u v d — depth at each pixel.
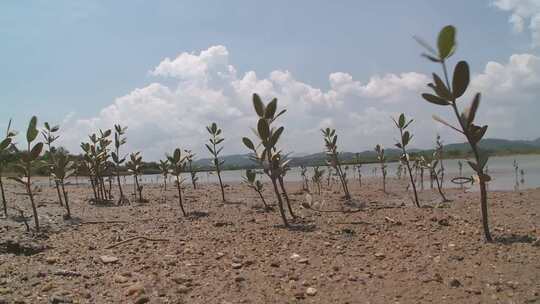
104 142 11.95
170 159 9.45
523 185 13.91
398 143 9.79
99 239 6.72
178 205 11.20
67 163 9.12
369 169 31.20
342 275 4.68
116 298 4.01
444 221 7.16
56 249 5.96
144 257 5.50
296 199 12.02
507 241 5.63
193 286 4.39
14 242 5.77
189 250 5.84
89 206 10.87
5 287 4.13
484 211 5.74
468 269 4.63
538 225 6.73
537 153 51.06
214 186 18.09
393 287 4.23
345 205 10.45
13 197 12.45
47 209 10.03
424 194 12.55
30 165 7.66
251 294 4.16
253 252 5.77
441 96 5.49
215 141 12.04
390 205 10.21
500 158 44.16
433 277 4.41
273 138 7.50
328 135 11.95
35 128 7.61
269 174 7.74
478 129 5.54
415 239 6.16
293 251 5.79
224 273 4.82
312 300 4.00
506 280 4.20
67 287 4.23
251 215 9.15
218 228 7.62
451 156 37.09
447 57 5.30
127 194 14.79
